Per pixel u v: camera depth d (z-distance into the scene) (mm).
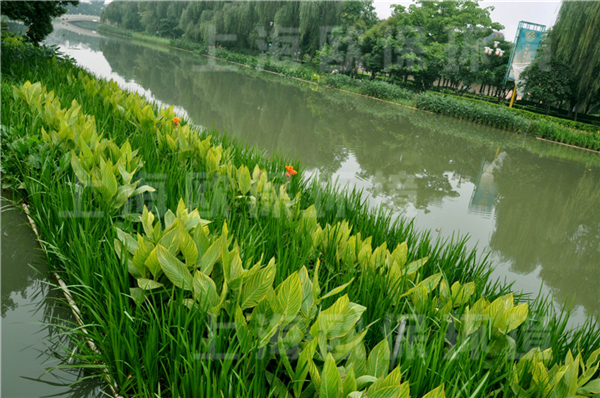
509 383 1080
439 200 3994
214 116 6707
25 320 1509
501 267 2770
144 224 1482
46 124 2955
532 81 8156
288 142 5711
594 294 2611
